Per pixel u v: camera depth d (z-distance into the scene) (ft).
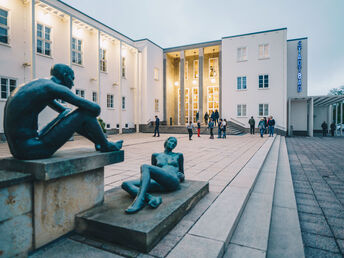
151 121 89.20
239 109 85.51
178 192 10.39
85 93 63.52
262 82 82.58
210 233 7.82
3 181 5.79
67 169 7.02
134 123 85.66
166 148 12.07
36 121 7.27
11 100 6.60
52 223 7.15
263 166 23.47
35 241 6.72
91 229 7.50
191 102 102.32
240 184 14.42
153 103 90.48
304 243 9.48
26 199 6.53
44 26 51.55
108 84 72.18
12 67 44.78
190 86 102.37
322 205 13.93
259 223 9.84
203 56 96.12
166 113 98.12
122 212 8.11
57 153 8.38
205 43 91.40
